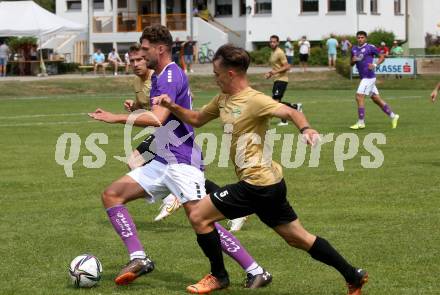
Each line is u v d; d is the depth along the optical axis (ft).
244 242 56.65
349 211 66.69
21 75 314.96
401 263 50.37
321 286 46.01
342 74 285.23
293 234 42.83
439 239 56.39
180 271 49.55
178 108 45.24
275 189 42.06
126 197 47.42
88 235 59.52
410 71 272.31
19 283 46.93
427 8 404.36
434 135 122.72
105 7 401.08
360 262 50.72
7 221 64.44
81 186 81.41
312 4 370.32
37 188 80.43
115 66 317.42
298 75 287.89
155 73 48.62
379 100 133.90
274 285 46.34
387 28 384.88
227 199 42.88
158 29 48.14
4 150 110.83
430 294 43.91
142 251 46.80
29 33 291.58
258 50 370.12
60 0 409.28
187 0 375.86
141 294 44.68
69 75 315.37
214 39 377.50
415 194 73.82
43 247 55.83
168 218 65.46
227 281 45.21
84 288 45.88
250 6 378.32
